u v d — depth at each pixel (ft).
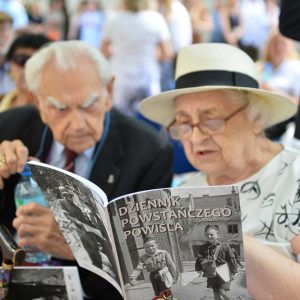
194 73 6.89
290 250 6.22
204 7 27.48
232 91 6.64
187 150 6.95
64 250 6.71
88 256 5.73
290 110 7.00
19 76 11.47
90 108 7.41
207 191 4.75
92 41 29.40
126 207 4.88
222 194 4.75
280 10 9.22
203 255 4.97
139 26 19.40
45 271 5.96
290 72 16.30
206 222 4.86
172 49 21.02
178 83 7.11
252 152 6.86
